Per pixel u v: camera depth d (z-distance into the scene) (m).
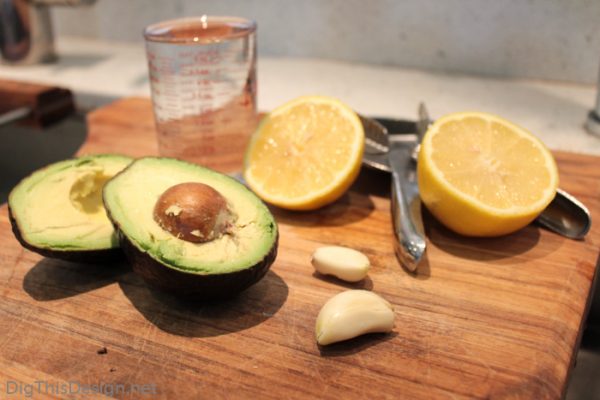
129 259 0.25
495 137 0.31
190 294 0.24
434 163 0.30
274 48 0.60
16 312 0.26
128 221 0.25
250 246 0.25
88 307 0.26
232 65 0.36
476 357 0.24
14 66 0.59
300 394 0.22
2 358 0.24
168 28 0.37
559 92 0.50
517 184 0.29
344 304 0.24
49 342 0.24
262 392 0.22
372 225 0.32
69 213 0.27
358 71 0.56
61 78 0.55
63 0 0.56
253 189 0.33
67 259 0.26
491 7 0.50
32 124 0.48
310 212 0.33
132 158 0.30
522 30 0.50
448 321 0.25
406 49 0.55
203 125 0.37
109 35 0.67
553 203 0.31
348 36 0.57
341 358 0.24
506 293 0.27
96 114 0.45
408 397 0.22
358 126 0.33
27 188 0.28
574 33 0.49
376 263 0.29
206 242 0.25
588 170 0.36
